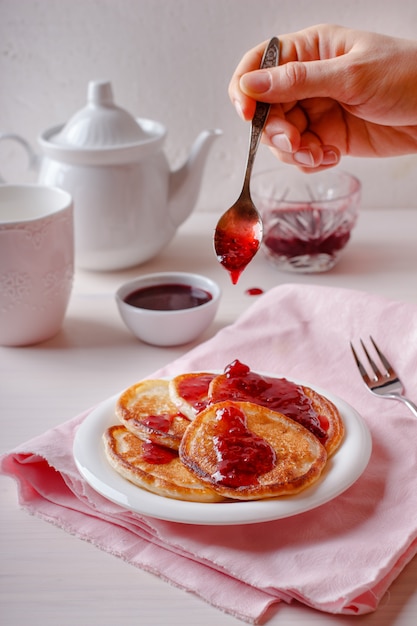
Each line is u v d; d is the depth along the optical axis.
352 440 0.83
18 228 0.96
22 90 1.22
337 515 0.79
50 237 0.98
